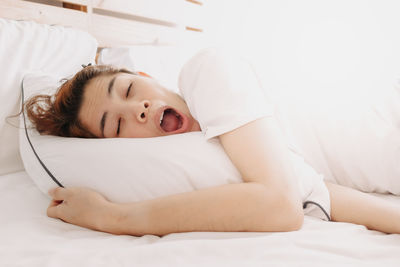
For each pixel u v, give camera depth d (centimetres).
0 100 74
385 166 67
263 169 46
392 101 71
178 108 67
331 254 39
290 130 71
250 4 242
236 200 44
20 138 71
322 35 218
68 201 54
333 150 74
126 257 39
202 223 45
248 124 51
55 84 79
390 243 43
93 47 107
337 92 80
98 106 63
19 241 45
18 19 100
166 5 178
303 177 56
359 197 56
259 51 247
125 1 145
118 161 53
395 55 192
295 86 86
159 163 52
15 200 62
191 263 37
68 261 38
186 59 150
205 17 224
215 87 56
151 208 47
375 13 194
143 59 125
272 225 44
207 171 51
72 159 56
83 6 125
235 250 39
